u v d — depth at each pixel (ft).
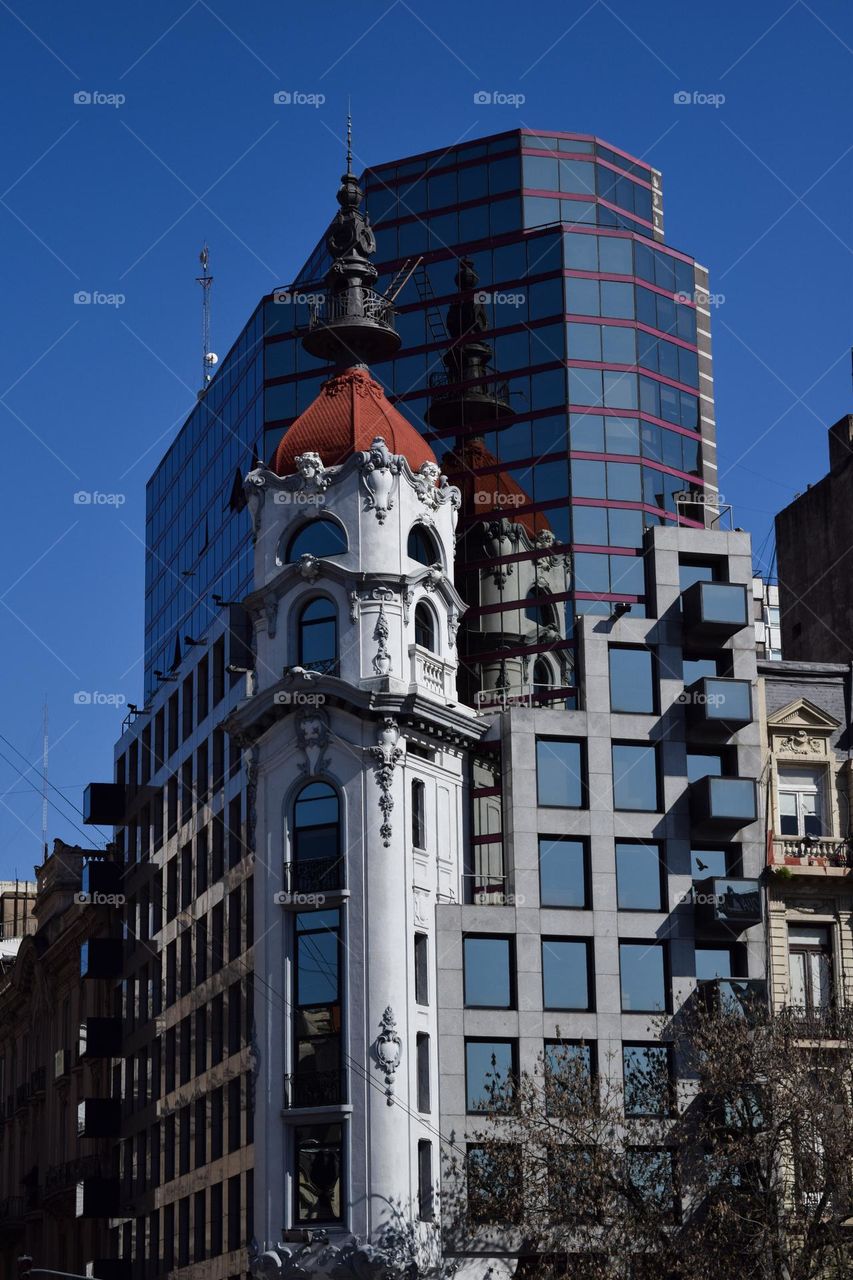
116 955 353.92
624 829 268.21
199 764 315.58
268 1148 253.03
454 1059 255.29
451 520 279.08
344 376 282.77
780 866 265.54
